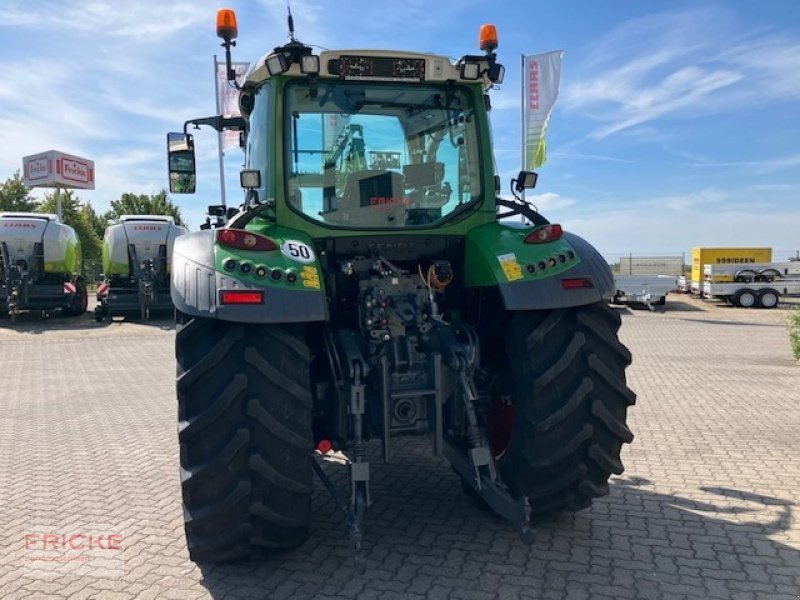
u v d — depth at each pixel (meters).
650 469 4.85
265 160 3.64
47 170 26.22
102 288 18.38
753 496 4.27
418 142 3.77
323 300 3.07
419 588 3.14
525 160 12.95
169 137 4.68
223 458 2.96
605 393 3.39
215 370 3.03
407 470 4.88
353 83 3.67
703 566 3.31
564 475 3.36
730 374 9.09
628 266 31.34
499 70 3.71
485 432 3.55
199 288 3.01
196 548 3.13
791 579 3.17
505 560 3.41
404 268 3.81
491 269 3.41
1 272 17.61
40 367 10.90
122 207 47.12
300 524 3.16
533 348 3.31
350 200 3.67
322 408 3.58
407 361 3.40
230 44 4.08
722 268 23.25
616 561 3.38
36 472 5.16
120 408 7.57
